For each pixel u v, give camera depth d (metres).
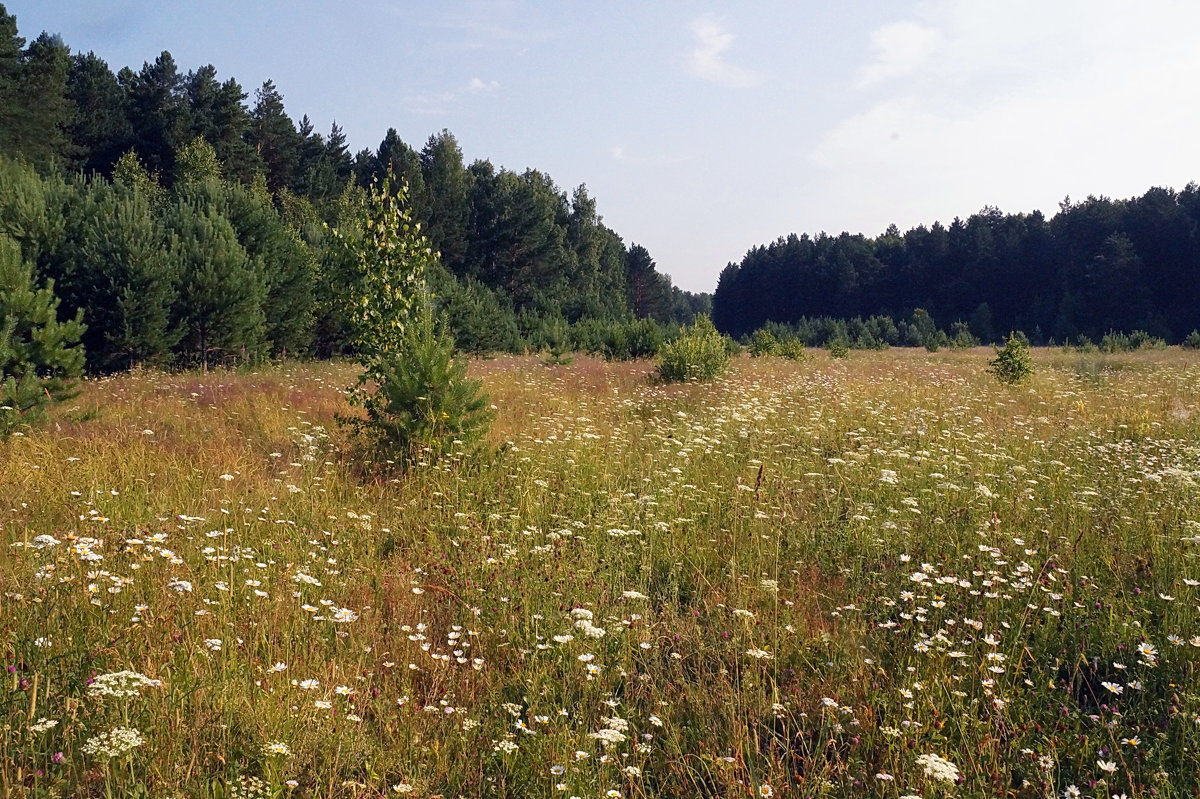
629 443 9.98
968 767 3.37
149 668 3.67
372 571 5.55
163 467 7.89
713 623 4.80
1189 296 75.44
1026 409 13.62
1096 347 42.62
